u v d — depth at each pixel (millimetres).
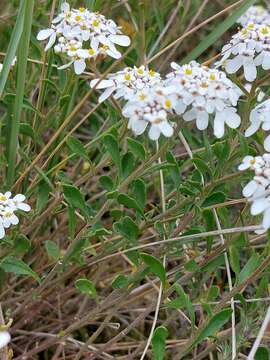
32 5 289
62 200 306
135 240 276
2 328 244
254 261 255
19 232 298
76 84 329
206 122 240
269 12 418
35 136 319
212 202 276
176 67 251
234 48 272
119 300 288
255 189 222
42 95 322
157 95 235
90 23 282
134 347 332
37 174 329
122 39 287
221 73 246
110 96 276
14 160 304
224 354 265
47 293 321
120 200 268
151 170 270
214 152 275
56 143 327
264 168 224
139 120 236
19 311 325
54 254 288
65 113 321
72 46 278
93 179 403
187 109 248
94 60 280
